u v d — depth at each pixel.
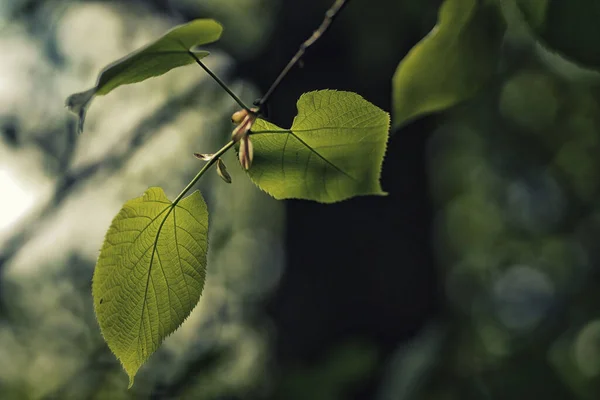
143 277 1.19
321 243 4.45
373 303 4.38
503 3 1.74
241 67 4.75
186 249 1.21
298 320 4.45
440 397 3.35
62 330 4.92
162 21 6.62
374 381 3.55
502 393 3.48
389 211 4.44
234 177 7.34
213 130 5.55
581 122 8.12
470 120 8.07
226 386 3.38
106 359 3.44
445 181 9.40
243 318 4.85
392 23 4.44
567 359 4.23
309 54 4.57
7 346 4.97
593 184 8.31
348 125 1.24
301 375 3.55
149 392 3.30
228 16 6.23
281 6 4.69
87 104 1.04
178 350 3.71
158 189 1.17
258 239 7.82
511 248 9.16
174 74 5.64
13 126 5.96
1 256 3.61
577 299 4.62
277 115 4.65
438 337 3.54
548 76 7.80
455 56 1.80
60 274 5.46
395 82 1.83
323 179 1.30
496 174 9.16
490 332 6.15
